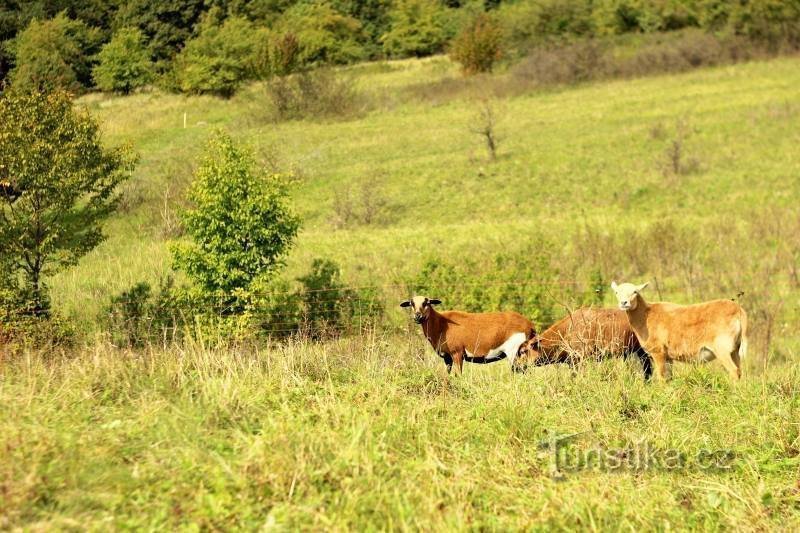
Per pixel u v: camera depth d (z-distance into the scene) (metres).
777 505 6.25
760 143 32.69
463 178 31.86
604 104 42.03
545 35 56.44
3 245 15.95
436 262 18.11
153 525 5.33
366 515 5.64
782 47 49.25
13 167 15.55
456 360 12.59
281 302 16.86
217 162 16.75
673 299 18.39
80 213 17.67
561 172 31.59
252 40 53.06
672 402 8.48
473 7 70.75
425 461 6.50
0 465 5.90
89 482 5.81
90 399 7.82
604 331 11.65
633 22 57.72
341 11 75.00
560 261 20.00
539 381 9.08
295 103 44.22
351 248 23.69
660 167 30.58
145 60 55.41
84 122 16.64
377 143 37.69
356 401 7.98
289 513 5.55
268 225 16.55
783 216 23.84
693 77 46.56
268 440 6.48
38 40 55.31
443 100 47.06
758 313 16.91
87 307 17.39
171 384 8.23
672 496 6.37
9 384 8.12
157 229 25.92
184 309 15.97
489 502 6.04
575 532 5.72
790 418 7.76
